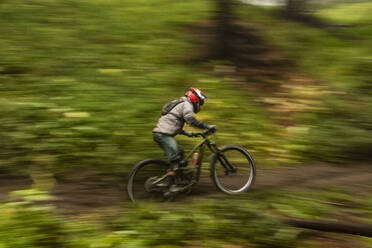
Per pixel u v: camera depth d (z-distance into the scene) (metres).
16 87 6.93
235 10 9.36
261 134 6.68
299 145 6.44
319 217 4.20
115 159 5.66
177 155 4.75
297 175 5.66
